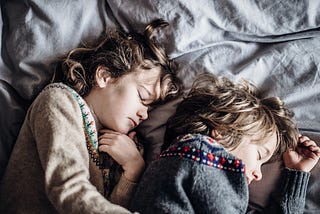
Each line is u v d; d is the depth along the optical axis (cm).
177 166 88
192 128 97
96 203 85
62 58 105
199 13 105
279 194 108
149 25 105
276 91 110
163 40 107
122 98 101
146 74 103
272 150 101
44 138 93
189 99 102
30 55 104
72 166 89
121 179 101
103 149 101
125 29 108
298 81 110
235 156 92
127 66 102
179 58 110
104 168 104
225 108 98
